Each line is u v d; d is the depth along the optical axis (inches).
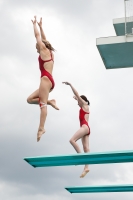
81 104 654.5
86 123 647.8
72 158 540.4
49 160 552.7
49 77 509.7
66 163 559.5
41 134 503.5
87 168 637.3
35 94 521.7
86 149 644.7
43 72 512.4
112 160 543.5
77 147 630.5
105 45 927.0
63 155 536.4
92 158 540.1
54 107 532.4
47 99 509.0
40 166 576.1
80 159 544.7
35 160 552.7
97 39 931.3
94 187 728.3
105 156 530.0
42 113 504.7
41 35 540.1
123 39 919.0
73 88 645.9
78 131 636.1
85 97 666.2
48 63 513.7
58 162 557.9
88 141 650.2
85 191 748.0
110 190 732.7
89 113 659.4
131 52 951.0
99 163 558.3
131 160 541.0
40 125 505.0
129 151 518.6
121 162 550.6
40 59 516.4
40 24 540.4
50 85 510.0
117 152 520.7
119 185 721.0
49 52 519.5
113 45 924.0
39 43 515.8
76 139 634.8
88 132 645.9
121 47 930.1
